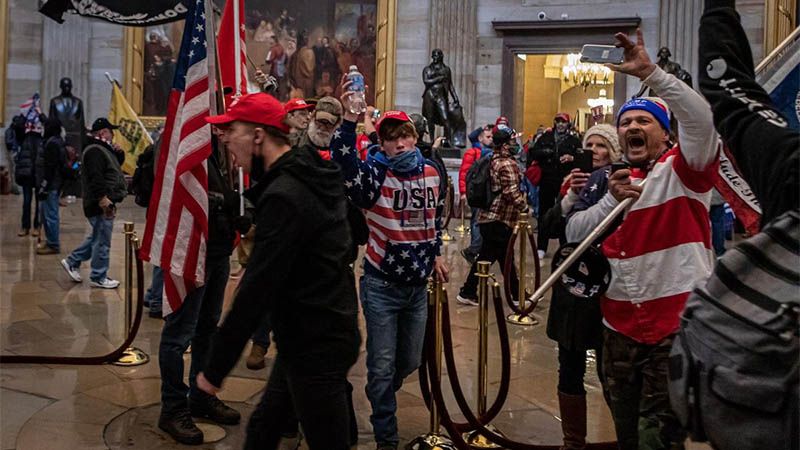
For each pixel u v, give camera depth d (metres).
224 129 2.82
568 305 3.31
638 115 2.93
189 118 4.13
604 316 2.93
